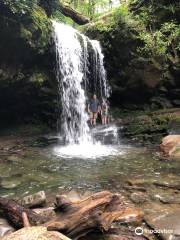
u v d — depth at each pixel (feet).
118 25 50.65
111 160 32.27
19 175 27.63
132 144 40.11
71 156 34.35
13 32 36.73
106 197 17.02
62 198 17.37
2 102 43.29
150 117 46.09
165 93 53.72
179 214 18.98
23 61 40.68
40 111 46.01
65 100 46.42
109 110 52.47
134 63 50.98
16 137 41.29
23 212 17.29
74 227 15.97
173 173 27.22
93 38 52.80
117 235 16.67
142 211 19.48
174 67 52.65
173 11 53.57
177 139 35.04
